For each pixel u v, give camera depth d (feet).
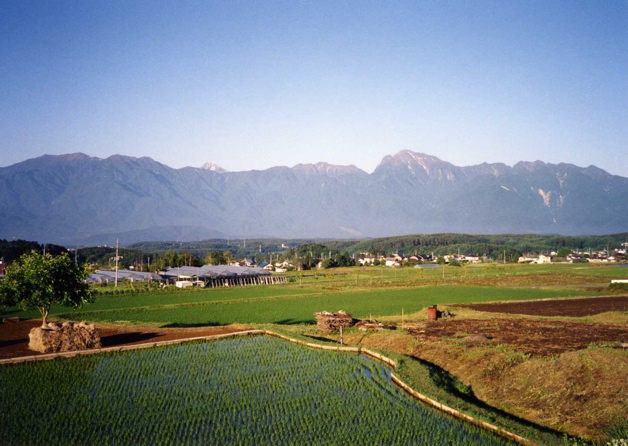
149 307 236.63
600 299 258.78
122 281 408.87
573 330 153.38
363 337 154.61
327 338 158.92
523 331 152.76
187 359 127.24
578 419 83.56
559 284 350.84
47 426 81.97
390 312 211.61
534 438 74.64
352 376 111.86
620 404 83.56
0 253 567.18
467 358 118.93
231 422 84.48
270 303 255.29
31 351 134.72
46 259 155.53
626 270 489.67
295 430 81.10
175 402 94.12
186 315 213.46
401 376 106.22
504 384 102.42
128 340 150.61
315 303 251.60
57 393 99.04
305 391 100.99
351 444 75.77
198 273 417.49
